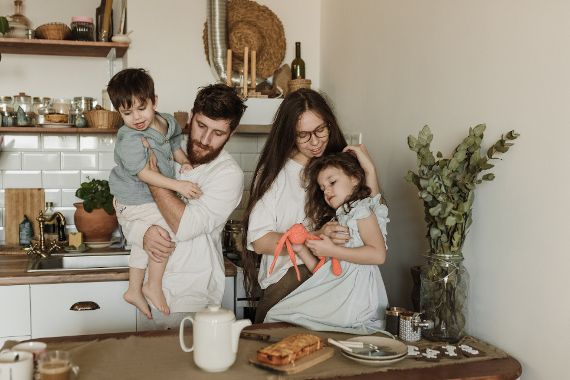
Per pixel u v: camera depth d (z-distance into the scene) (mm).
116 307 2537
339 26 3066
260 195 1954
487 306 1781
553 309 1514
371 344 1564
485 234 1788
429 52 2121
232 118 1918
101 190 2998
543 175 1549
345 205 1821
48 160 3279
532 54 1590
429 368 1482
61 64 3320
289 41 3371
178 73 3209
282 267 1930
